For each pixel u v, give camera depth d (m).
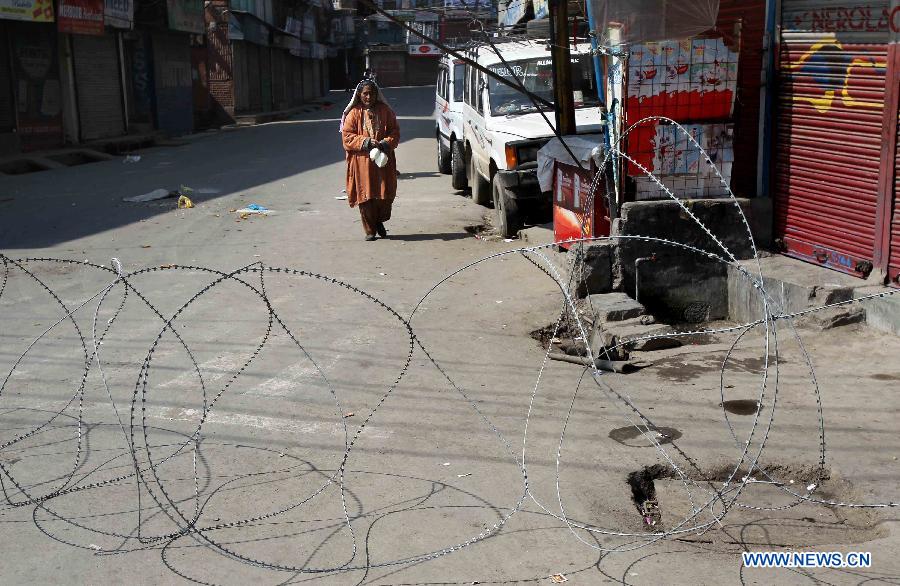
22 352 7.30
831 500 4.59
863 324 6.99
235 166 22.50
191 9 36.06
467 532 4.30
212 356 7.14
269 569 3.99
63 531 4.39
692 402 5.86
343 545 4.20
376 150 11.30
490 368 6.74
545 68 13.12
